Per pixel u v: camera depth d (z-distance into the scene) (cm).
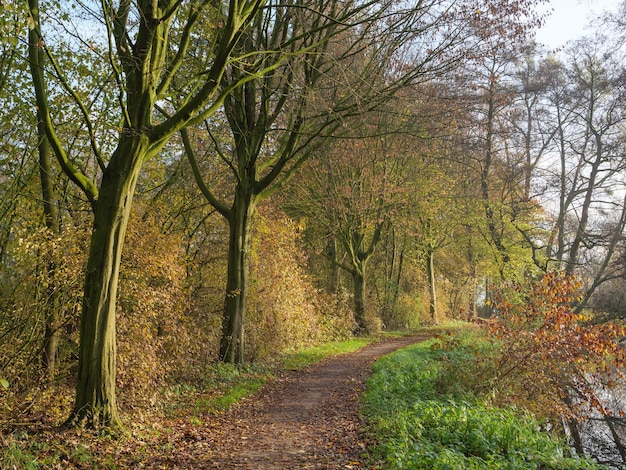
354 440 805
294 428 912
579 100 2508
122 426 791
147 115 840
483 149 2544
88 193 817
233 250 1540
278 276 1942
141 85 834
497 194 2825
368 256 2950
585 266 2666
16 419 773
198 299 1692
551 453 794
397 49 1538
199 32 1338
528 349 1137
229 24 873
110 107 1292
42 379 885
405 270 3988
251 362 1645
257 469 673
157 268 1168
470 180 2848
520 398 1137
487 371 1152
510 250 2733
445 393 1109
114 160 804
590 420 1490
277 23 1504
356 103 1467
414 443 694
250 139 1562
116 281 808
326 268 3325
